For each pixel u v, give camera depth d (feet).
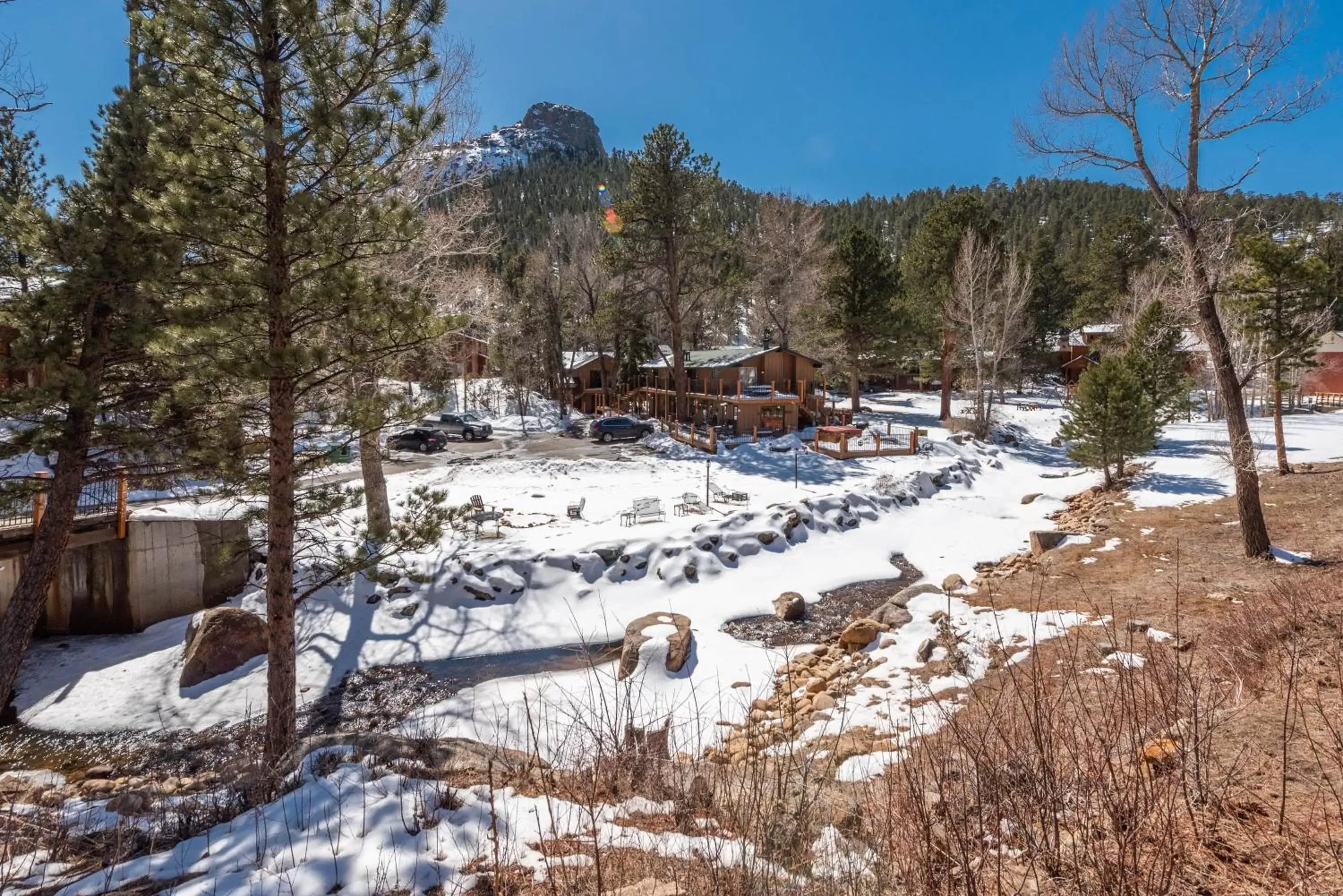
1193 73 37.76
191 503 51.93
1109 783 12.58
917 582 46.44
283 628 27.76
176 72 25.22
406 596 43.34
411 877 12.34
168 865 13.76
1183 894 9.87
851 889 10.89
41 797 26.07
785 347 130.93
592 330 153.17
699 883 11.32
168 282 27.53
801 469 87.20
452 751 19.43
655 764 17.42
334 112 25.08
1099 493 67.67
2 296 31.40
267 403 29.60
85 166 29.68
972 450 93.91
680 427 112.16
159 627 44.73
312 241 26.03
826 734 23.24
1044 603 35.76
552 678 34.94
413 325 26.71
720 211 120.67
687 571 48.03
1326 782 12.86
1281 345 61.93
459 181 53.72
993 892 10.33
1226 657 21.54
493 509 59.06
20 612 31.27
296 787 17.72
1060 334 182.70
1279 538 43.91
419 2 26.32
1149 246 161.79
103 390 32.53
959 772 13.96
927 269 135.33
